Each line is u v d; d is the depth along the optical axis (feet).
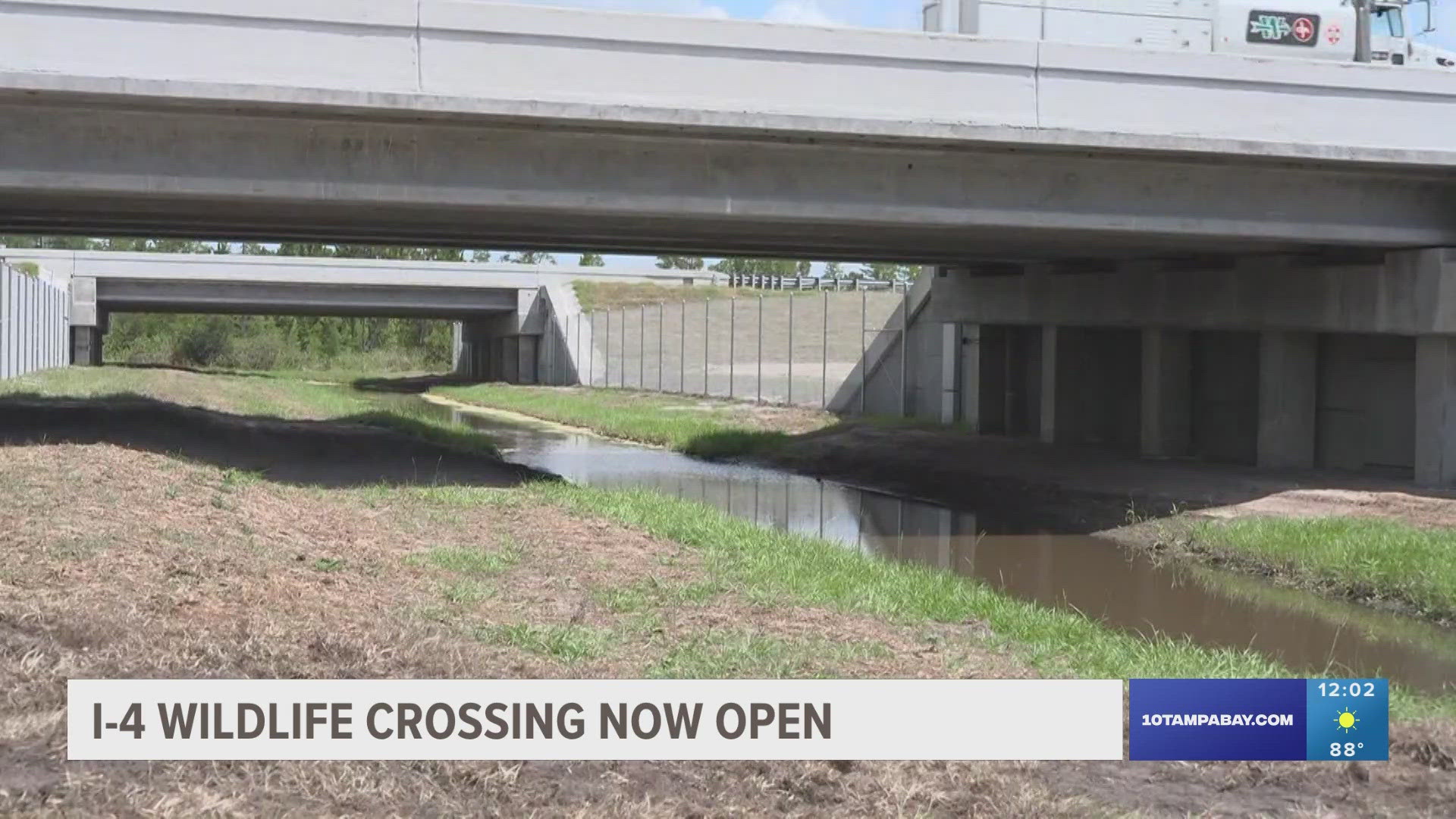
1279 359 83.61
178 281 222.07
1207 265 87.66
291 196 61.67
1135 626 49.19
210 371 270.87
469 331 306.55
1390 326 73.72
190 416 92.38
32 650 27.12
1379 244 72.90
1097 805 25.26
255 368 337.52
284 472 69.21
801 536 60.03
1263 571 59.57
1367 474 80.18
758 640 36.50
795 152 65.51
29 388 116.67
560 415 157.48
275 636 30.55
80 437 67.77
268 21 58.65
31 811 20.47
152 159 60.54
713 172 65.05
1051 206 68.18
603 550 51.01
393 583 40.83
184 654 28.22
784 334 185.06
